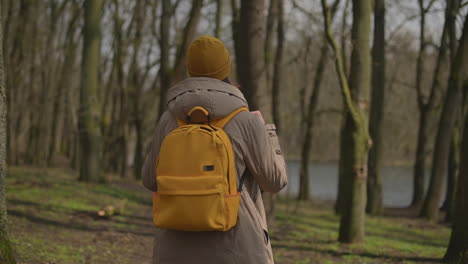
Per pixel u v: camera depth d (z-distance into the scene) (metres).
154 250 2.08
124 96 24.80
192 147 1.88
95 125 15.74
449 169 16.17
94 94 15.76
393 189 27.80
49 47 23.34
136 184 18.77
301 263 6.65
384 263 6.88
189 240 1.96
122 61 23.94
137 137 25.09
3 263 2.95
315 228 10.73
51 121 30.77
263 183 2.03
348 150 8.45
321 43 13.23
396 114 22.23
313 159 23.47
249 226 1.95
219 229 1.85
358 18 8.21
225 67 2.13
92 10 15.62
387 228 12.27
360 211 8.47
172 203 1.86
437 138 15.55
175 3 21.30
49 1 23.42
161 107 13.56
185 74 13.12
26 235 6.28
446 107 15.15
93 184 14.83
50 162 27.84
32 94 24.98
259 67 8.88
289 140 15.97
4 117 3.04
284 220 11.73
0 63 2.99
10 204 8.88
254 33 8.84
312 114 18.97
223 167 1.86
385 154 22.83
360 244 8.38
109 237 7.29
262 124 2.02
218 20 17.00
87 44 15.63
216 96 1.99
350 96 8.26
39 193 11.01
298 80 19.12
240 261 1.91
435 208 15.64
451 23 15.67
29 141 26.06
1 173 3.02
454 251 6.27
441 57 18.02
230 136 1.97
